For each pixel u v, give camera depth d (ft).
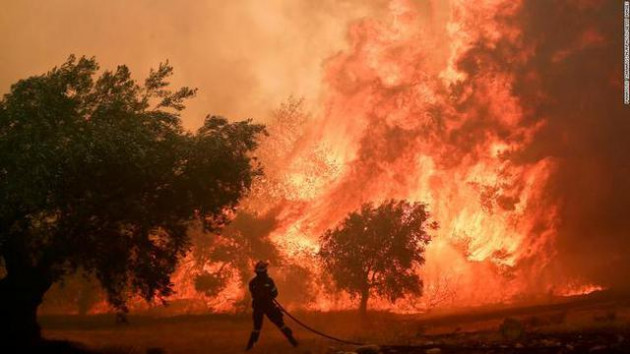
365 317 90.12
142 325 93.35
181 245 54.65
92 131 45.47
